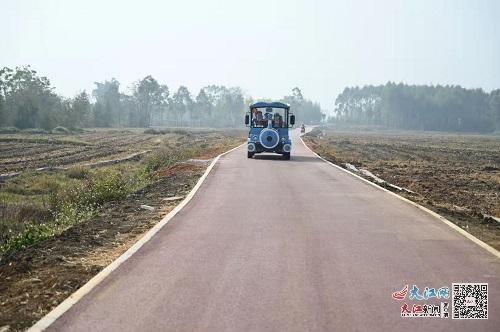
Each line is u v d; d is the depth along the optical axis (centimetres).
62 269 796
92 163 3453
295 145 4516
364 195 1530
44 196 2048
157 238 966
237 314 602
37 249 936
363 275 749
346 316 598
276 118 2808
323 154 3547
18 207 1672
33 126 9181
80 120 11188
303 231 1030
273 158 2912
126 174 2653
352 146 6225
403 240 966
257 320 584
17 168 3156
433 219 1173
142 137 7394
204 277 735
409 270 777
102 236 1020
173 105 18812
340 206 1330
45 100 10069
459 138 11494
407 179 2542
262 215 1193
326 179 1919
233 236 983
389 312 612
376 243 939
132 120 15050
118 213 1295
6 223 1476
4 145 5150
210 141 6400
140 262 809
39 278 760
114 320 585
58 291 697
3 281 766
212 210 1254
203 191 1569
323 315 600
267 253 862
